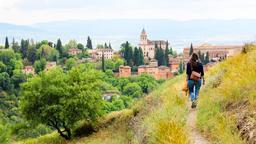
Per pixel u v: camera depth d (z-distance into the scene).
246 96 9.80
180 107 11.94
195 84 13.38
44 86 33.66
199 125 10.21
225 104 10.54
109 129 29.06
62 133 33.88
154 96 21.59
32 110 34.22
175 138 8.17
